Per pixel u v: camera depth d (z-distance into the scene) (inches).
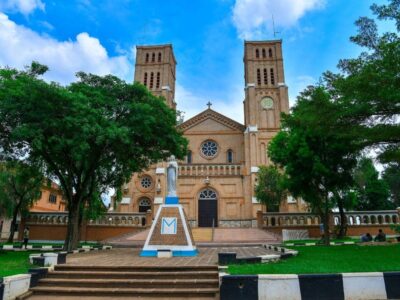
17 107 584.4
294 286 288.8
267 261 438.9
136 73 1915.6
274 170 1352.1
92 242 1148.5
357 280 291.3
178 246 572.4
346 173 808.9
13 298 318.0
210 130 1750.7
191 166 1609.3
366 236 803.4
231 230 1218.6
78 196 756.0
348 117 525.0
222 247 845.2
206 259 494.3
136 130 674.2
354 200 1118.4
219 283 316.2
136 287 347.9
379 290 289.0
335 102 524.7
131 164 840.3
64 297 331.3
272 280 290.2
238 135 1734.7
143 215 1252.5
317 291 287.6
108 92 713.0
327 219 794.2
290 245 791.7
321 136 753.0
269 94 1768.0
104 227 1210.0
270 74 1813.5
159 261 463.2
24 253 679.7
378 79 450.6
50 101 589.9
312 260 452.1
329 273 315.3
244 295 287.0
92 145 682.2
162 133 753.6
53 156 722.2
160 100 762.8
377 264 392.8
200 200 1576.0
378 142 573.0
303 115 585.0
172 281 347.3
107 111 677.9
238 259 418.9
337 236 1024.2
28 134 562.3
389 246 590.9
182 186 1585.9
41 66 698.8
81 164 761.6
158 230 588.1
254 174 1549.0
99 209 1087.0
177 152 795.4
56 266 403.5
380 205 1669.5
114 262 447.2
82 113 588.7
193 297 321.1
